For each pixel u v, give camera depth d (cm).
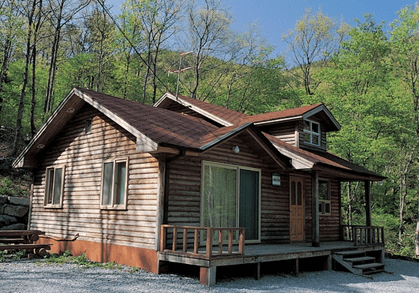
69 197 1245
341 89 2548
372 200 2673
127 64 2800
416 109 2336
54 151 1354
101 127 1176
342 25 3434
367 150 2252
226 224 1110
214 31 3117
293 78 3719
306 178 1483
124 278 840
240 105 3356
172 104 1698
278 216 1313
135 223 1001
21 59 2642
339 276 1060
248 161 1210
